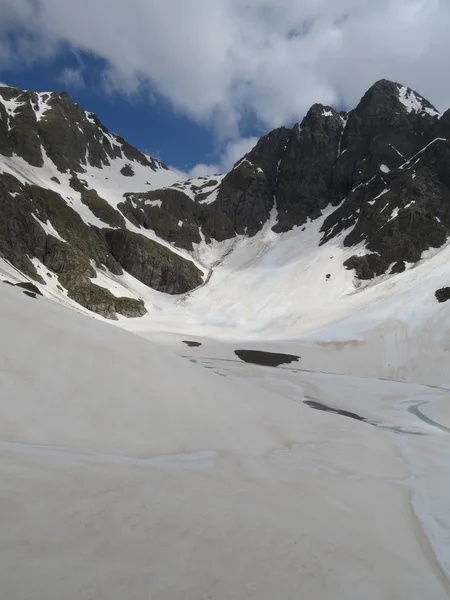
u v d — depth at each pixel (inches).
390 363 2165.4
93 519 199.3
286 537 228.4
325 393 1157.7
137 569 171.5
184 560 185.3
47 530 181.9
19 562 157.6
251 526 230.7
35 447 282.5
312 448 460.1
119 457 301.9
